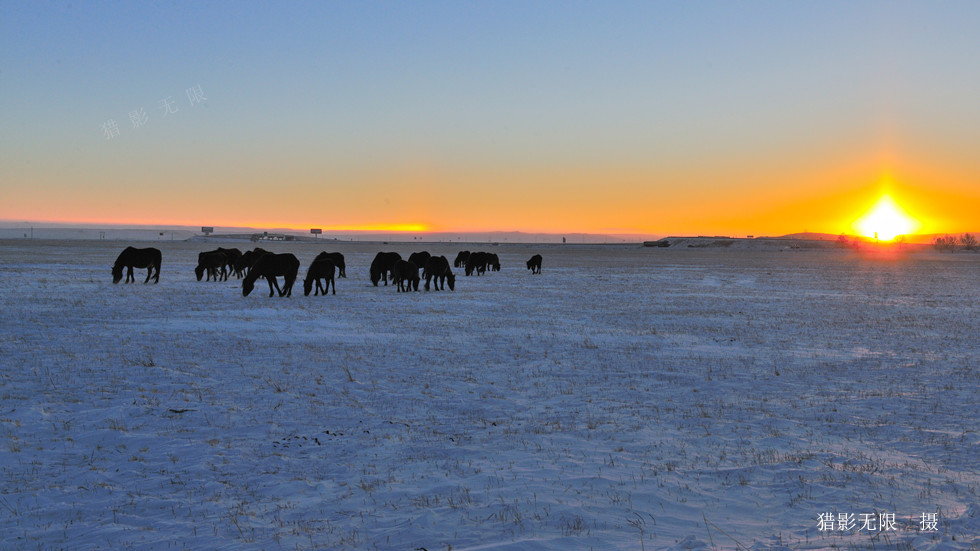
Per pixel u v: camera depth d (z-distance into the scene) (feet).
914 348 56.65
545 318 75.10
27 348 48.62
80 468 25.08
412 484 23.59
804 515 20.24
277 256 89.15
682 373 45.03
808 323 73.97
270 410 33.83
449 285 109.50
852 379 43.27
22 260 179.52
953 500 21.45
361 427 31.19
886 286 140.15
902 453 27.20
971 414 33.81
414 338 58.18
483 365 46.98
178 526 19.86
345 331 61.41
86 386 37.58
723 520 19.93
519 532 19.03
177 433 29.81
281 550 18.04
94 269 143.43
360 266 181.98
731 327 70.23
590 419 32.78
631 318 76.95
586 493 22.35
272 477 24.48
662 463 25.81
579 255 367.66
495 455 27.04
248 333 58.54
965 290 130.31
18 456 26.13
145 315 68.33
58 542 18.70
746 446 28.27
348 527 19.69
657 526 19.45
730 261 296.92
